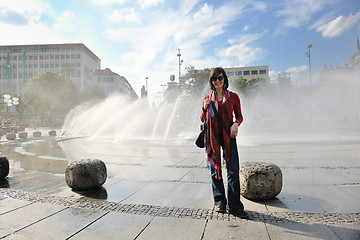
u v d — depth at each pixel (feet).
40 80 148.97
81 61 283.79
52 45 283.59
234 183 8.62
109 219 8.51
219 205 9.04
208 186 12.64
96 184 12.12
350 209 9.16
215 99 9.11
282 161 19.01
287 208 9.34
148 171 16.38
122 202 10.30
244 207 9.48
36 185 13.34
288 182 13.08
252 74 260.21
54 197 11.12
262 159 19.94
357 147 27.84
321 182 13.02
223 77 9.11
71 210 9.43
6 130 72.84
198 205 9.77
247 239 6.87
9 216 8.87
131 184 13.17
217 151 8.82
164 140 41.91
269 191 10.07
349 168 16.33
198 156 22.81
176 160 20.59
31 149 30.01
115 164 18.93
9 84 274.57
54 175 15.89
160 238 7.05
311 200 10.23
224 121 8.87
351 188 11.91
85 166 11.96
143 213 9.03
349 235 7.04
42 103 151.94
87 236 7.27
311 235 7.07
